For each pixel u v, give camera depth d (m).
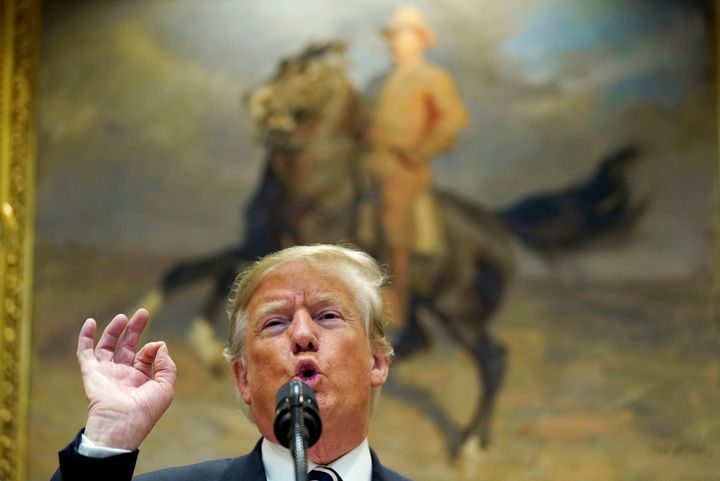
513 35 6.26
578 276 5.86
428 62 6.26
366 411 2.55
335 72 6.29
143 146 6.26
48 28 6.45
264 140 6.23
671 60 6.12
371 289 2.68
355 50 6.32
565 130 6.08
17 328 5.94
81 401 5.86
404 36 6.31
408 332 5.84
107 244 6.10
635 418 5.60
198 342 5.92
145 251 6.09
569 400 5.66
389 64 6.29
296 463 1.85
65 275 6.05
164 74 6.36
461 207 6.03
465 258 5.95
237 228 6.11
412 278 5.93
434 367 5.77
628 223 5.90
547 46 6.22
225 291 6.01
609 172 5.99
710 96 6.04
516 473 5.57
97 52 6.41
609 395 5.64
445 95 6.20
